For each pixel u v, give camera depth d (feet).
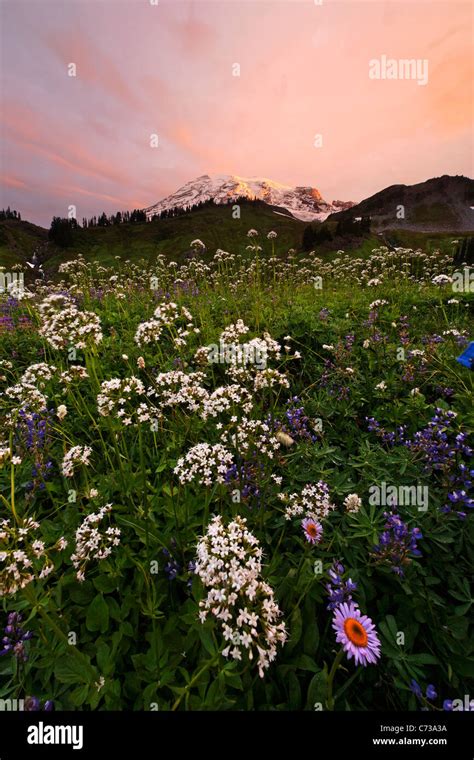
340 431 18.52
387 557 10.73
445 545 12.19
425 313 33.91
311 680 8.73
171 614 10.52
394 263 46.14
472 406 17.47
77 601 10.98
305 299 35.22
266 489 13.46
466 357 16.69
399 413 18.11
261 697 8.87
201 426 16.31
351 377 19.99
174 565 11.50
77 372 16.66
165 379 14.80
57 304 17.22
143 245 569.23
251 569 7.97
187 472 11.93
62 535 12.68
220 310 31.96
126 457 14.88
